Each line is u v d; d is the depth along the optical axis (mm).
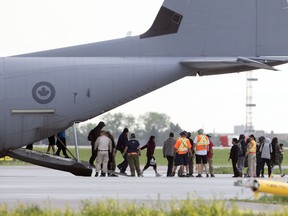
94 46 98688
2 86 95000
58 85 96250
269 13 101062
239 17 100625
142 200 57438
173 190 70000
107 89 97375
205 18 100188
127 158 106375
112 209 44562
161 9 99750
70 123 97312
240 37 100500
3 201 56312
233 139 112312
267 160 116625
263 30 100750
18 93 95312
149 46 99188
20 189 69562
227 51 100250
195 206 44344
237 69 101375
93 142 101812
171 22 99750
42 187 72438
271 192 49031
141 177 96875
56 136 98625
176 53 99625
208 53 100000
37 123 96188
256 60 100312
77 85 96688
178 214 43219
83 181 83500
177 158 106375
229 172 134250
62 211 46438
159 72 98312
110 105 98188
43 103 95875
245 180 48438
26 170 131875
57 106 96250
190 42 99812
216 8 100250
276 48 100875
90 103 97125
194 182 84188
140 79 98062
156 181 85250
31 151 100000
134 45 99125
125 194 64500
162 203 53781
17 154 99625
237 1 100625
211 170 112750
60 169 100250
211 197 61469
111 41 99062
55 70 96312
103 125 101938
